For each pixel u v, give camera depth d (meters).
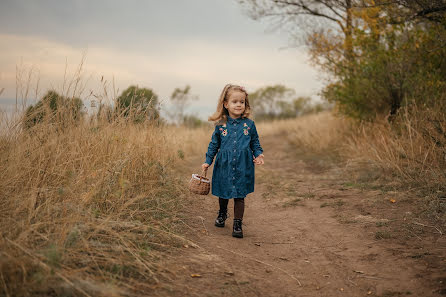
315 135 9.57
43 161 3.21
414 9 5.74
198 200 4.55
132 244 2.59
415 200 3.93
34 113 3.36
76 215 2.61
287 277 2.48
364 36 7.11
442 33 5.99
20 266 1.95
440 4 5.42
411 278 2.32
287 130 14.84
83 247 2.32
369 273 2.47
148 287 2.13
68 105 3.65
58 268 2.01
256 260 2.77
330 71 8.10
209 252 2.84
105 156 3.68
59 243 2.25
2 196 2.67
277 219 3.96
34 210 2.59
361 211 3.87
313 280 2.44
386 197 4.20
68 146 3.51
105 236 2.57
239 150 3.45
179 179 5.17
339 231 3.38
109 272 2.17
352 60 7.73
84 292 1.85
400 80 6.60
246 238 3.32
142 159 4.30
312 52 8.33
